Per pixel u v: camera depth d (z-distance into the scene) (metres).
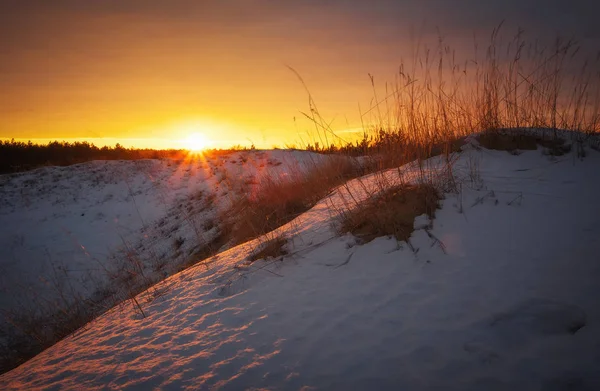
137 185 15.93
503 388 2.16
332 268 4.05
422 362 2.49
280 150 16.06
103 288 9.02
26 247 12.31
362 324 3.01
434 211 4.43
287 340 3.00
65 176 16.92
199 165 16.86
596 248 3.32
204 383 2.64
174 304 4.24
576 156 5.36
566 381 2.11
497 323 2.71
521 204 4.30
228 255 5.58
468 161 5.66
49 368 3.41
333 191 6.76
